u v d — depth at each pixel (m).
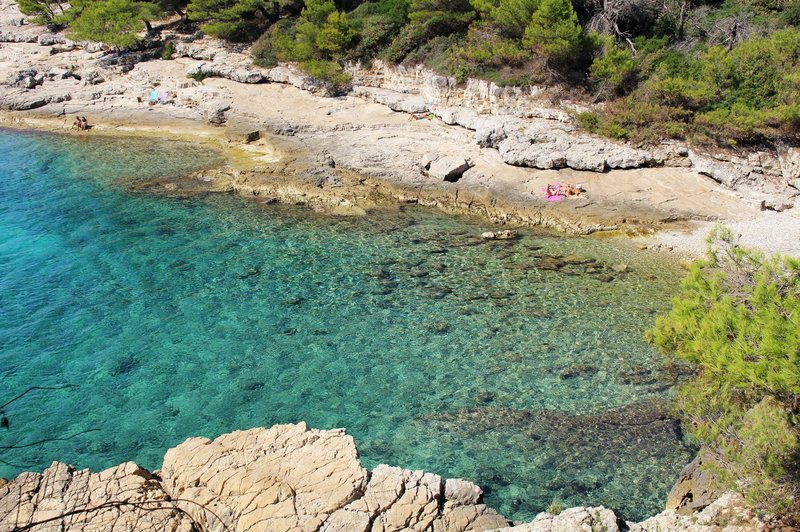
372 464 14.64
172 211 29.50
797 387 8.97
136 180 33.31
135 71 48.94
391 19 46.53
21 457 14.70
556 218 29.31
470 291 22.81
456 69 40.94
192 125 43.16
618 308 21.62
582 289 22.97
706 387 12.84
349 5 52.28
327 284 23.19
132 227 27.62
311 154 36.06
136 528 10.86
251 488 11.70
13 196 30.61
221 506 11.35
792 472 10.42
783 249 24.98
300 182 32.44
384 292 22.69
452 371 18.23
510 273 24.23
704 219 28.66
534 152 32.84
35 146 39.00
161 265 24.27
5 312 20.61
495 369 18.30
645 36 39.97
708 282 12.01
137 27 51.78
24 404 16.50
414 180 33.00
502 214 30.06
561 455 14.94
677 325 11.87
